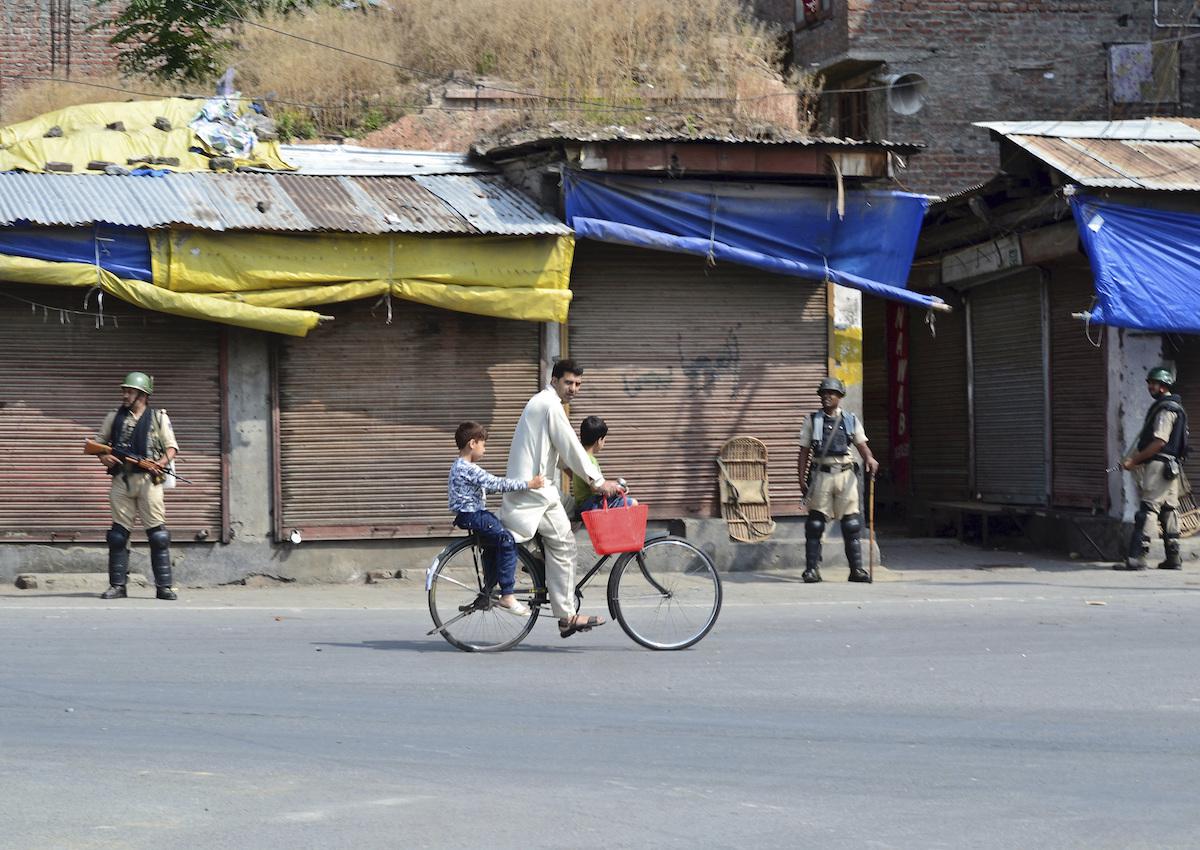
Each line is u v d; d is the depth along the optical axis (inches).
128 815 254.7
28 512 568.1
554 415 423.8
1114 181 637.9
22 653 404.8
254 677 377.7
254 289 567.5
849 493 617.3
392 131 703.7
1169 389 653.9
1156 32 959.0
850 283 631.8
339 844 239.9
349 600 549.3
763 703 357.1
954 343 816.3
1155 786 284.4
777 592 580.4
